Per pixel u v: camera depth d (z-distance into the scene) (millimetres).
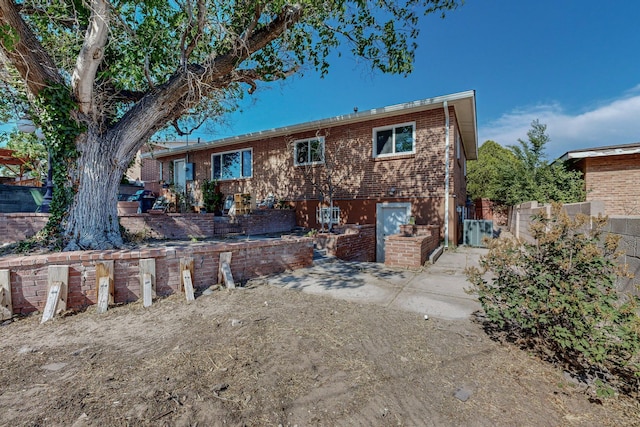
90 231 5512
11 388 2266
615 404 2148
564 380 2432
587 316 2439
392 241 6852
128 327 3451
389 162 10719
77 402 2088
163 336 3201
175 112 6555
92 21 5016
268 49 7008
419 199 10117
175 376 2438
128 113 6141
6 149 12578
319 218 12344
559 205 2996
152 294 4348
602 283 2580
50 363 2654
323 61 7496
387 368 2615
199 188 16469
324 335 3232
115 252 4316
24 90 6047
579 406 2135
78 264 4043
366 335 3250
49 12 5676
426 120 10016
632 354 2260
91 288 4109
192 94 6164
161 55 6949
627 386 2334
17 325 3504
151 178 21953
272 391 2275
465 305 4223
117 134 5938
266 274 5789
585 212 5008
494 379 2455
